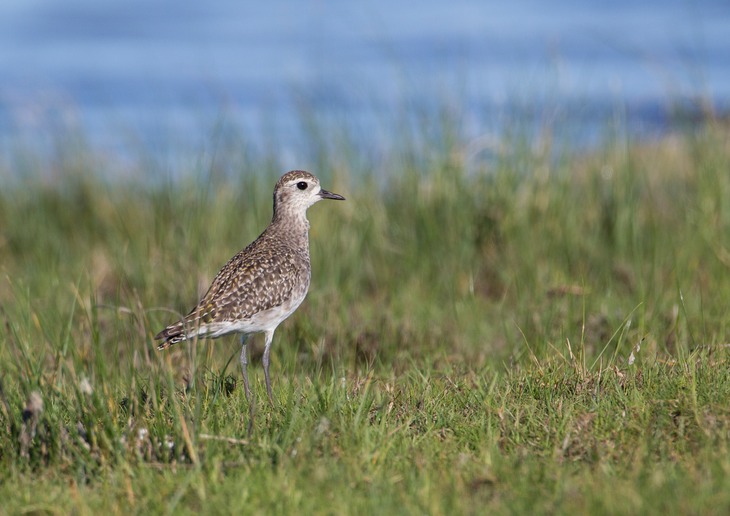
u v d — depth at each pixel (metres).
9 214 17.98
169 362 9.55
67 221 18.12
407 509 7.23
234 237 16.05
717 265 14.48
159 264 14.77
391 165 16.92
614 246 15.39
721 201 15.45
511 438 8.66
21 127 20.31
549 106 17.61
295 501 7.45
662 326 11.99
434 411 9.38
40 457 8.58
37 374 9.28
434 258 15.45
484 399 9.53
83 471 8.29
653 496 7.07
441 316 13.80
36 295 14.80
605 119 17.92
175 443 8.55
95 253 16.86
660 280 14.09
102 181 18.92
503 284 14.81
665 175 18.44
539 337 11.83
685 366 9.57
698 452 7.95
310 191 11.83
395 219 16.08
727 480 7.15
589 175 16.70
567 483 7.43
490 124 17.70
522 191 16.06
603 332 12.11
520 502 7.23
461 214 15.77
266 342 10.91
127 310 10.78
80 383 9.20
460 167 16.27
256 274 10.75
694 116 18.19
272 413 9.36
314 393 9.53
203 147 18.02
